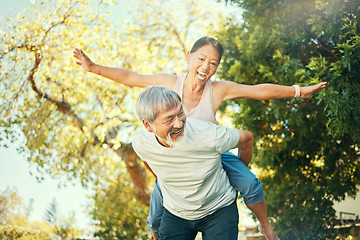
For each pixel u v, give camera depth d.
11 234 9.27
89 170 8.07
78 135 7.64
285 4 4.60
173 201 1.96
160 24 8.11
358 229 5.80
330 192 5.63
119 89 7.41
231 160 2.06
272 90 2.07
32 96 7.30
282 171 5.60
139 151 1.83
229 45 5.67
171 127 1.67
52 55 6.93
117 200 8.74
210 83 2.05
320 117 5.11
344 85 3.86
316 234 5.73
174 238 2.08
